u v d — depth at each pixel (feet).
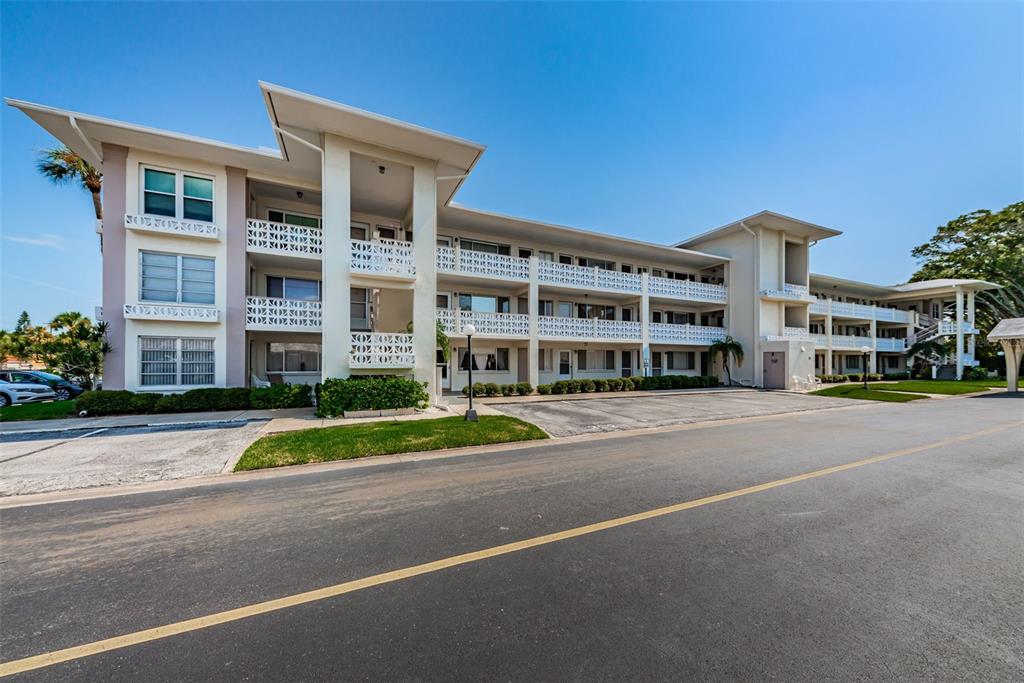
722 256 85.61
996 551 12.43
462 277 58.34
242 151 41.88
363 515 15.56
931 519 14.94
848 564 11.59
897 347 107.65
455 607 9.62
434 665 7.72
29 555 12.42
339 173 41.16
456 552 12.46
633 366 82.07
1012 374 70.33
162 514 15.75
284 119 38.04
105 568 11.60
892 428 35.32
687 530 13.97
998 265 110.11
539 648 8.16
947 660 7.79
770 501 16.84
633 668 7.56
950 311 124.57
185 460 23.56
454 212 56.44
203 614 9.44
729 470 21.70
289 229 46.62
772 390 72.69
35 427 32.96
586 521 14.79
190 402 40.27
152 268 41.50
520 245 68.08
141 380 41.04
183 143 40.32
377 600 9.95
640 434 32.65
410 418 37.58
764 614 9.23
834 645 8.19
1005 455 25.20
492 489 18.61
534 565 11.61
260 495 17.92
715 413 44.24
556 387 63.87
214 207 43.70
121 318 40.27
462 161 45.55
